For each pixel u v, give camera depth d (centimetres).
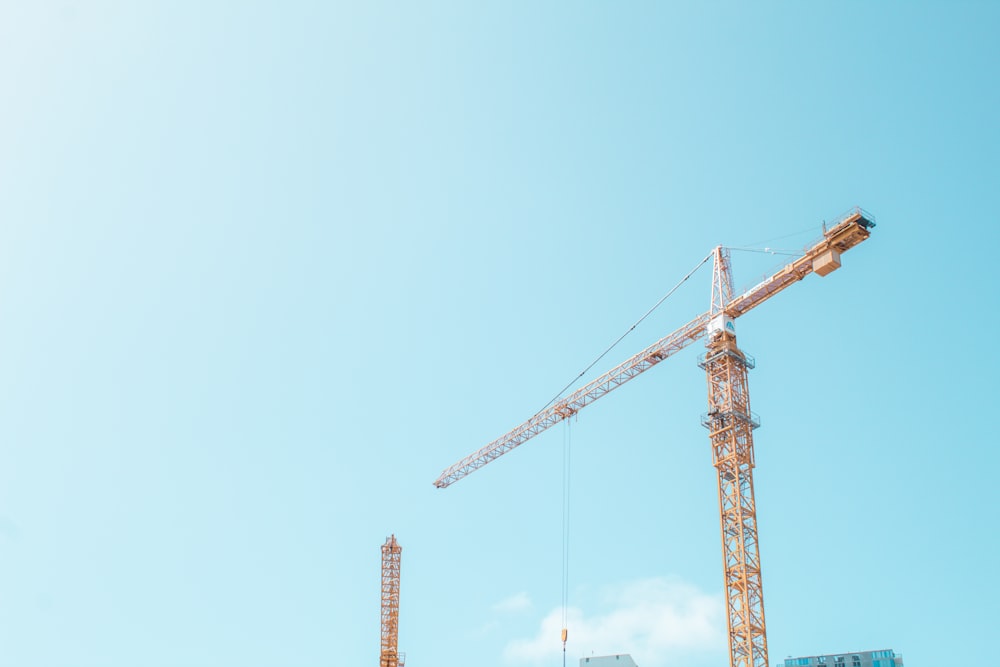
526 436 14762
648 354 12812
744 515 10631
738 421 11075
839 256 10688
